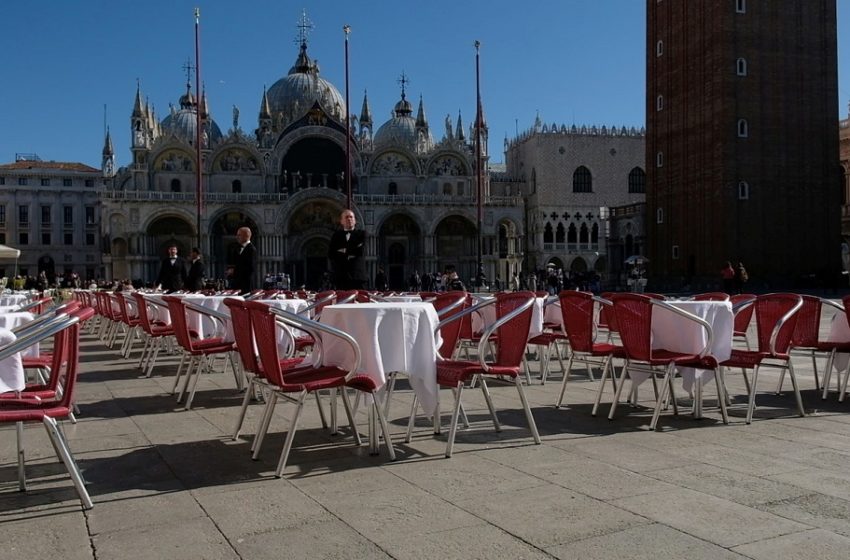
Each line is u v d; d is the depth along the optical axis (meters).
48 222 133.25
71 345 7.21
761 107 64.19
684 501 7.00
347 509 6.88
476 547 5.91
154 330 16.11
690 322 10.90
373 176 104.94
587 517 6.57
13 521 6.64
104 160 124.50
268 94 116.06
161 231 94.81
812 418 11.12
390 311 9.01
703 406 12.20
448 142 106.62
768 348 11.45
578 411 11.80
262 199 94.44
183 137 102.94
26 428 10.71
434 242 100.62
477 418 11.26
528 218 125.50
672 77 70.25
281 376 8.28
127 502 7.16
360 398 9.98
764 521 6.43
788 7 65.25
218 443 9.66
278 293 18.95
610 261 90.38
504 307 10.21
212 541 6.11
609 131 123.19
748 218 63.47
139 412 11.92
